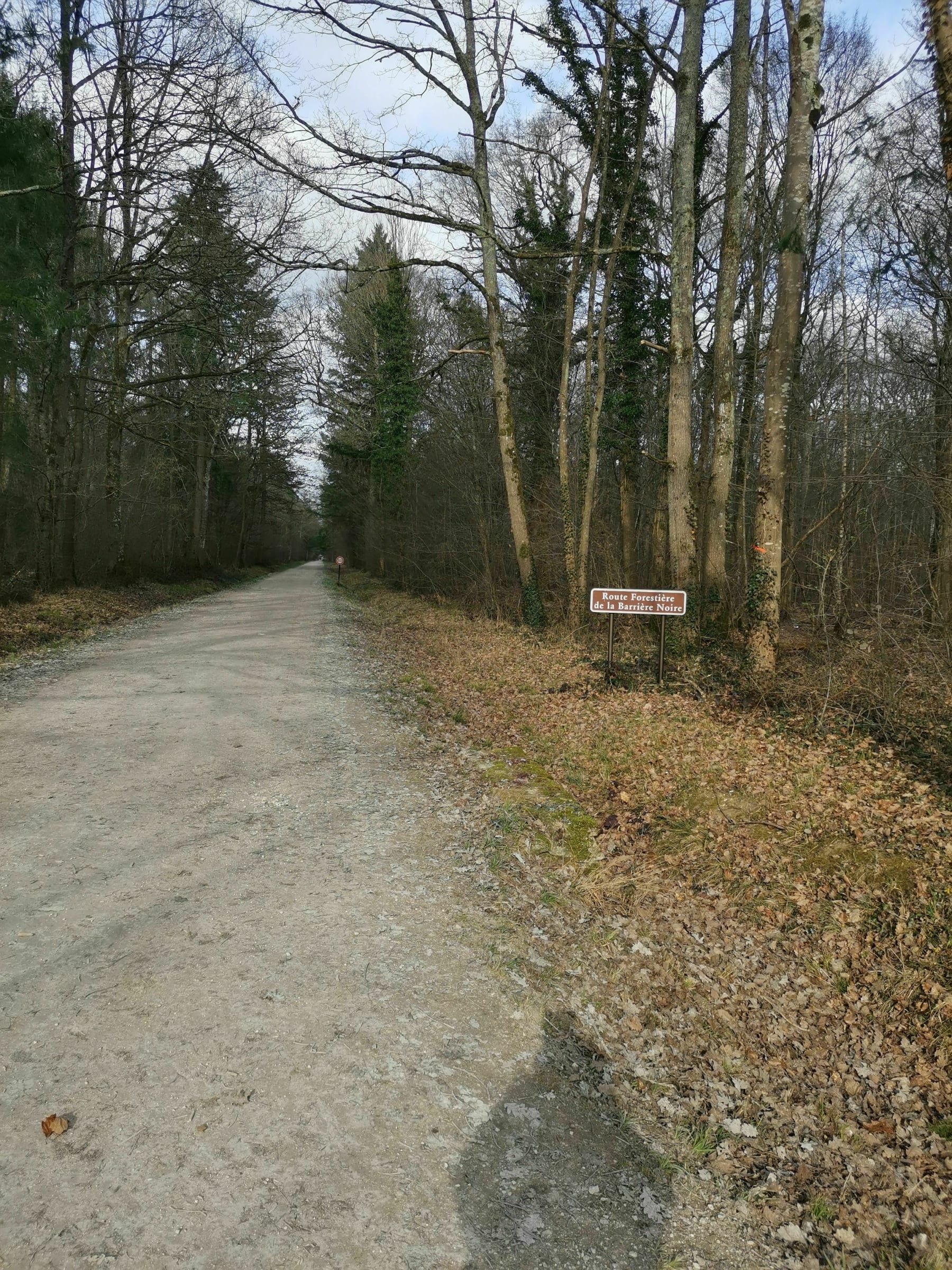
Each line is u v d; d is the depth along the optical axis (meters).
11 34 13.78
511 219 19.20
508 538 22.55
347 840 5.42
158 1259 2.26
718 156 17.34
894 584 10.45
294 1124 2.82
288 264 14.74
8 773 6.36
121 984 3.57
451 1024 3.51
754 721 8.37
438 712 9.64
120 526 24.02
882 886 4.88
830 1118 3.27
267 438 37.78
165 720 8.24
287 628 17.59
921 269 13.50
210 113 16.92
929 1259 2.63
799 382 15.75
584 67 14.95
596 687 10.41
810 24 8.32
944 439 10.98
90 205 20.42
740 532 16.31
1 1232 2.30
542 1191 2.69
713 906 4.91
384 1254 2.36
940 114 4.15
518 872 5.13
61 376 18.92
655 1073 3.44
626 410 17.58
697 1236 2.61
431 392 24.03
